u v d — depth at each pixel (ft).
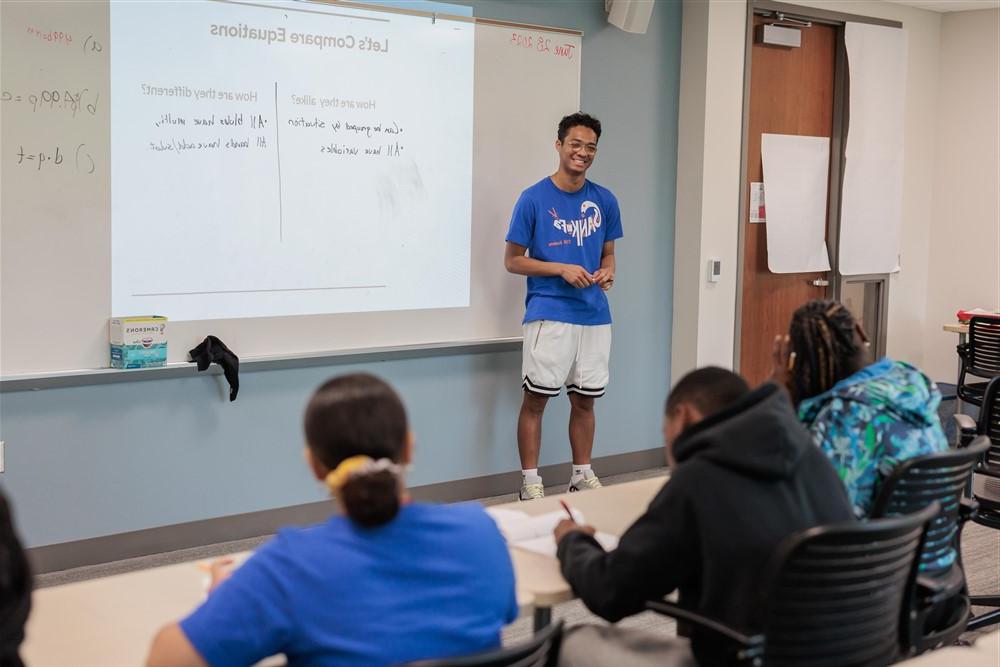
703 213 17.29
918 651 7.25
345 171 13.84
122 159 12.09
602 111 16.49
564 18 15.84
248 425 13.42
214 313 12.97
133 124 12.12
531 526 7.25
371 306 14.30
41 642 5.39
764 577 5.73
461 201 15.02
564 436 16.63
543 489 16.29
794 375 7.39
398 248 14.46
